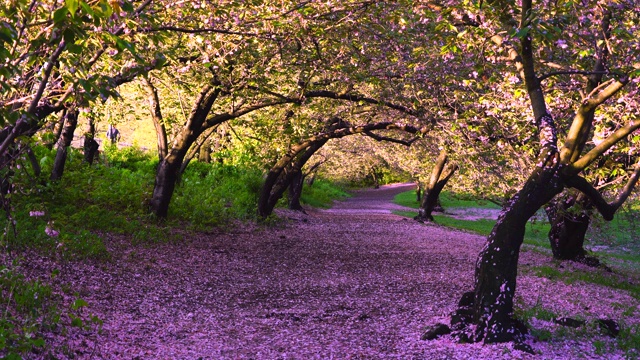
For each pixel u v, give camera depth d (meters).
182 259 13.61
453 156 20.14
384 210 44.28
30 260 9.97
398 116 19.53
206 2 8.62
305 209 35.47
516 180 16.89
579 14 8.10
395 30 12.78
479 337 7.89
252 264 14.32
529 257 19.14
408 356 7.29
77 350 6.52
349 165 51.59
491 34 8.51
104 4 4.03
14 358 5.30
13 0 4.35
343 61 14.08
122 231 14.70
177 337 7.88
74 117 15.48
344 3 10.55
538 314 9.68
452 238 23.95
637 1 9.32
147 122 31.72
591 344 8.07
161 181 17.12
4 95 4.89
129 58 7.23
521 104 12.08
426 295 11.69
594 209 16.81
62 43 4.41
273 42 11.95
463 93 14.53
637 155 13.77
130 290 10.10
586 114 8.05
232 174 27.84
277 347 7.71
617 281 15.62
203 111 16.62
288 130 20.66
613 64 9.34
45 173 15.56
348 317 9.59
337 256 16.73
